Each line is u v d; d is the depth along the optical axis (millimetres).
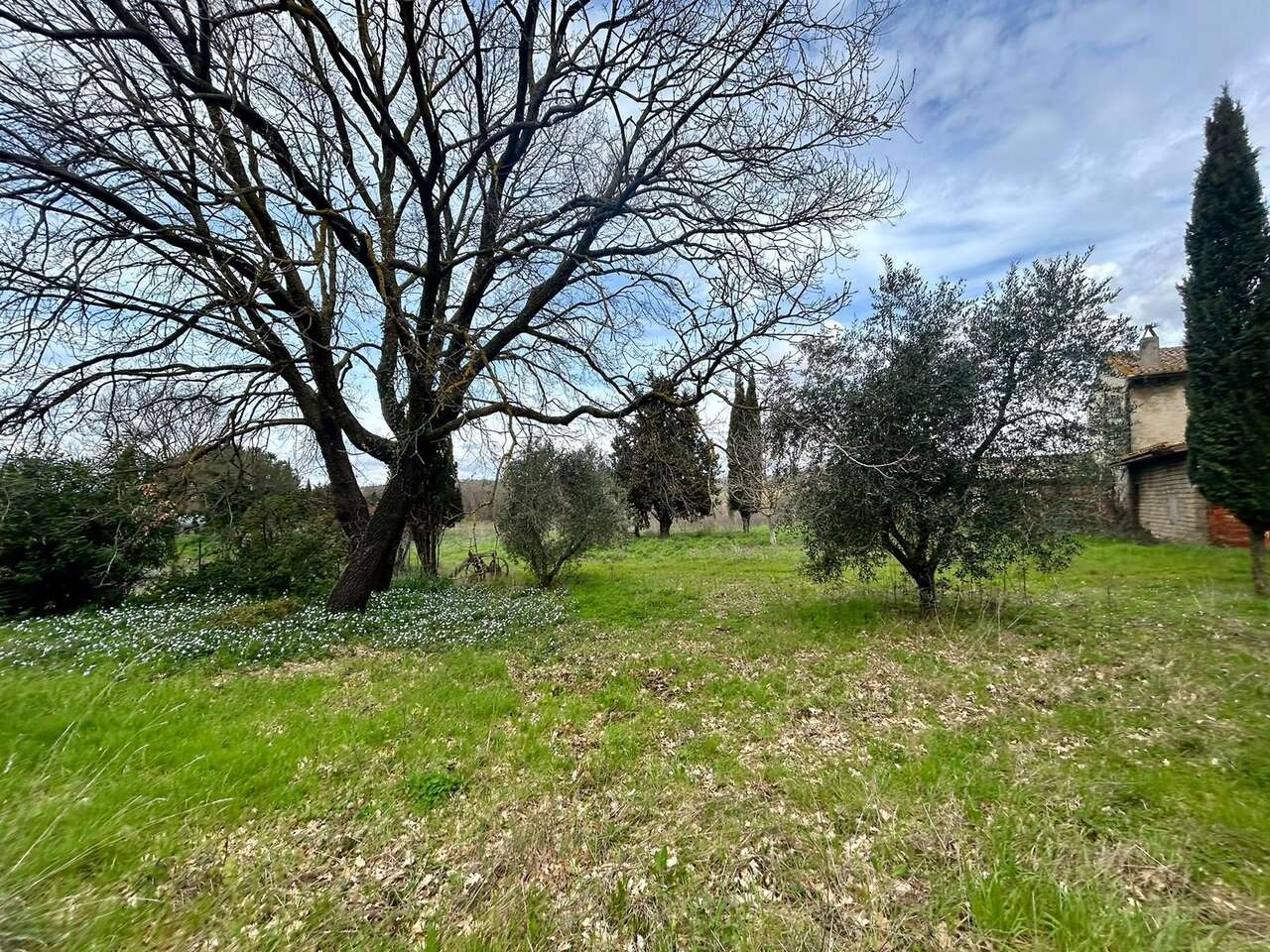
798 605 10055
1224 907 2500
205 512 10523
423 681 6062
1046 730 4523
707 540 24109
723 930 2512
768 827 3268
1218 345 9562
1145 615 8156
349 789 3805
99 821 3203
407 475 9891
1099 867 2750
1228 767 3748
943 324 7754
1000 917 2461
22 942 2293
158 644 7035
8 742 4168
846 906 2617
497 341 9172
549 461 13102
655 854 3064
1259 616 7789
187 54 7305
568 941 2490
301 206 7082
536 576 14375
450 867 3029
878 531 8031
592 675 6387
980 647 6969
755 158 7789
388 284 8734
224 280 7605
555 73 8016
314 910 2672
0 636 7469
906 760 4082
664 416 8688
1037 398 7527
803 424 7957
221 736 4488
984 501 7656
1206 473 9680
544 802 3656
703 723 4969
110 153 6285
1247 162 9445
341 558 11734
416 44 6848
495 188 8820
